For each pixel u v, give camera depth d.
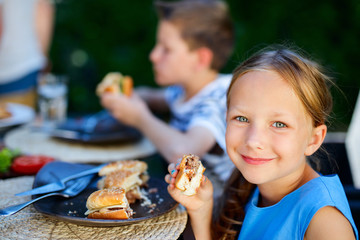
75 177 1.25
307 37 3.13
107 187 1.20
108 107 2.03
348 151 2.01
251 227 1.17
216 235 1.30
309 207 1.04
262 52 1.18
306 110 1.06
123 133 2.03
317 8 3.12
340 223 1.00
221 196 1.41
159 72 2.15
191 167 1.11
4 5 2.61
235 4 3.28
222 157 1.76
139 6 3.64
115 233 1.05
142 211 1.15
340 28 3.08
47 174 1.28
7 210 1.03
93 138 1.90
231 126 1.10
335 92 1.49
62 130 2.03
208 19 2.05
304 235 1.05
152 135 1.87
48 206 1.11
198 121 1.79
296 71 1.06
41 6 2.93
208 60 2.09
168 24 2.07
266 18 3.24
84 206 1.14
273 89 1.04
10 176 1.46
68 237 1.02
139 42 3.71
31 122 2.26
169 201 1.23
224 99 1.89
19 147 1.84
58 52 3.75
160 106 2.75
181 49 2.06
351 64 3.05
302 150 1.07
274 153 1.04
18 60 2.74
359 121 2.02
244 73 1.10
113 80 2.12
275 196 1.18
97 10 3.67
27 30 2.79
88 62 3.78
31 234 1.03
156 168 1.95
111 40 3.71
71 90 3.75
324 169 1.61
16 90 2.79
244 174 1.09
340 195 1.07
